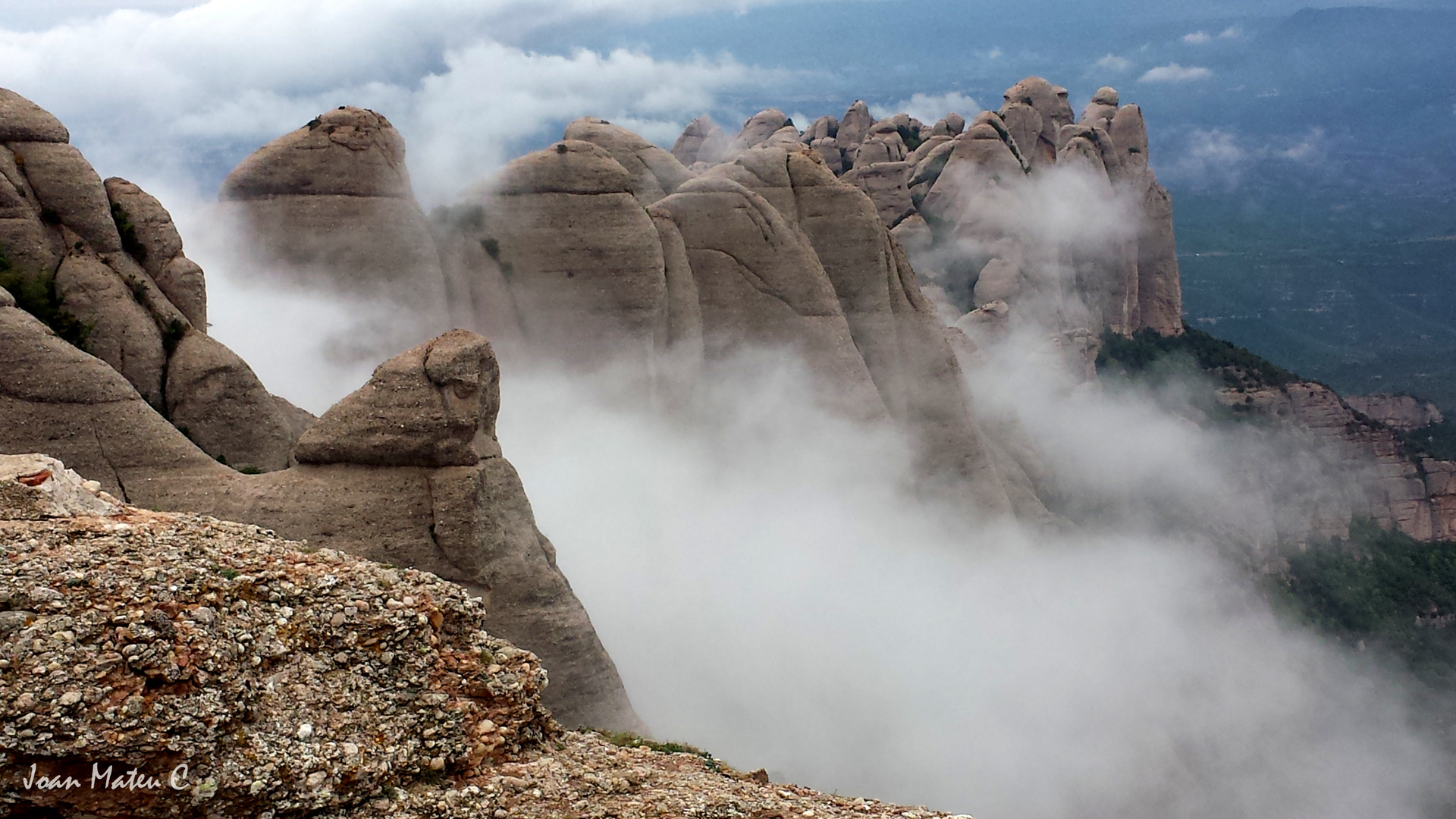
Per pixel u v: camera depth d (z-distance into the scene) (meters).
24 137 33.19
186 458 29.41
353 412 30.05
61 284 32.16
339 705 15.29
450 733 15.93
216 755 14.02
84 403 28.72
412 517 29.66
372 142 44.84
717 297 52.47
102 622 14.07
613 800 16.33
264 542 17.06
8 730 13.23
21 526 15.32
